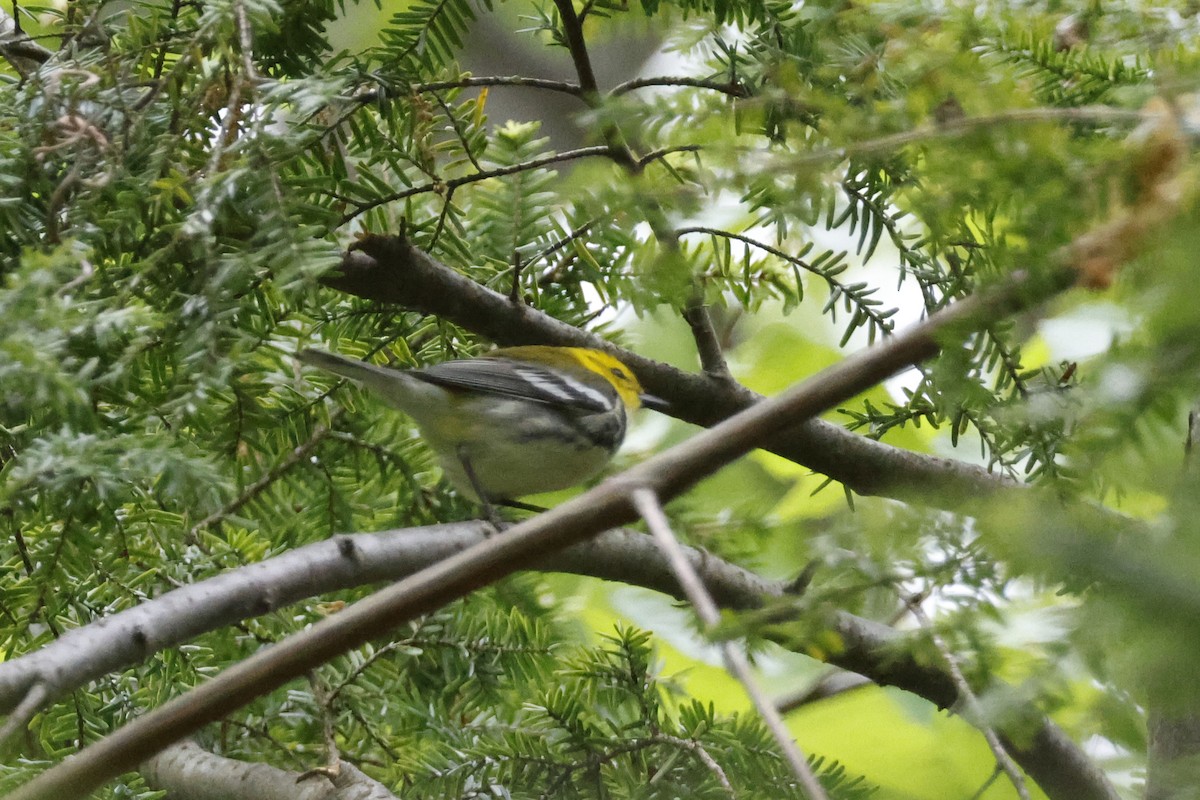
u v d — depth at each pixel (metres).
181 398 4.52
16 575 5.77
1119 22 4.15
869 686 10.71
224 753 7.55
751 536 7.41
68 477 4.22
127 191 5.03
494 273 7.64
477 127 6.51
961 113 3.39
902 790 10.73
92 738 6.36
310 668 3.58
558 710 6.64
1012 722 2.48
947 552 2.93
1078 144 2.94
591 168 3.50
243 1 5.09
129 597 5.62
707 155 3.68
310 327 6.38
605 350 7.64
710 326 7.89
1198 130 2.62
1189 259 1.87
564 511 3.57
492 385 7.96
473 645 7.37
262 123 4.95
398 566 5.53
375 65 6.45
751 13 6.33
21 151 5.15
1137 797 4.61
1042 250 2.83
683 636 10.53
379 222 6.74
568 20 6.51
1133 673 1.80
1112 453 2.44
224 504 6.85
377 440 7.54
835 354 12.67
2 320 3.59
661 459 3.61
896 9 4.20
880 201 6.11
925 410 6.54
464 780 6.49
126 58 5.29
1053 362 7.64
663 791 6.21
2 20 6.97
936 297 6.53
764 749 6.39
